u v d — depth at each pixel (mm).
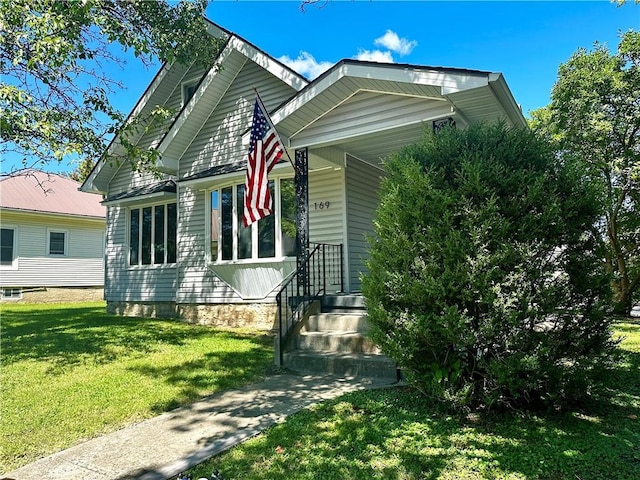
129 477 3072
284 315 9180
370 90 6469
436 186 4070
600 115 11398
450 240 3783
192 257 10984
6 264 18484
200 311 10695
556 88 12930
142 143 12586
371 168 10156
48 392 5035
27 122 7074
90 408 4543
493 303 3559
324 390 5023
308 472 3023
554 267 3713
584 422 3730
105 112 8648
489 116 6188
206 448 3514
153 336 8492
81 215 20344
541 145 4051
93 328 9492
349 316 6758
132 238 13133
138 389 5160
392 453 3268
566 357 3748
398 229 4152
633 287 11172
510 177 3826
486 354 3830
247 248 9805
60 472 3191
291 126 7227
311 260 9094
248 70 10430
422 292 3844
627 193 11484
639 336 7770
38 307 15867
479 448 3293
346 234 8930
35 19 6645
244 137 7336
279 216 9367
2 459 3453
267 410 4406
